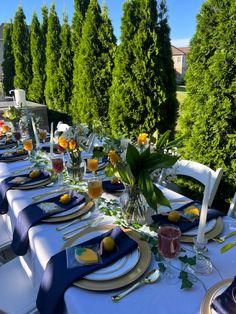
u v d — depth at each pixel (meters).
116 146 1.30
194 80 2.46
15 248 1.23
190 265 0.87
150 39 3.12
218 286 0.81
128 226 1.16
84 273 0.86
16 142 2.77
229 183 2.38
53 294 0.83
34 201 1.44
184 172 1.69
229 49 2.15
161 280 0.85
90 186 1.27
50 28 5.44
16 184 1.64
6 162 2.19
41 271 1.01
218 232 1.09
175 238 0.84
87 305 0.76
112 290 0.81
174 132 3.48
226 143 2.33
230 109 2.21
